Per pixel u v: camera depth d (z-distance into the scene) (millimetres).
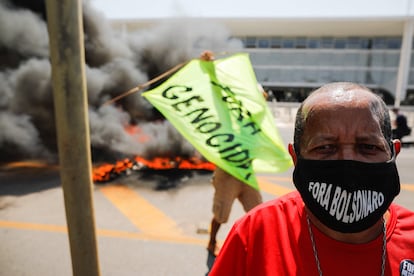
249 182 2273
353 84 844
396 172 829
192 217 3939
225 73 2799
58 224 3713
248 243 924
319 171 804
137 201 4480
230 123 2525
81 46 1012
